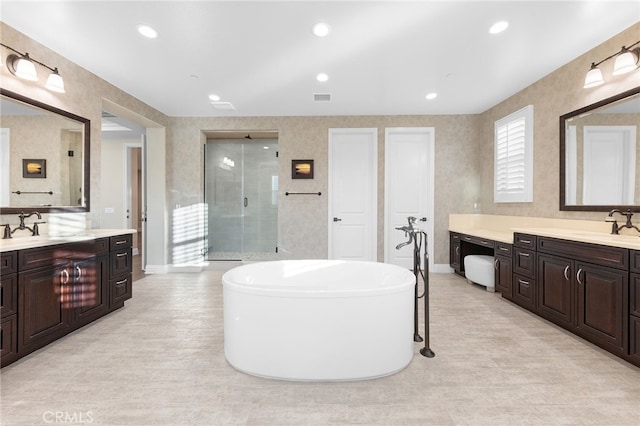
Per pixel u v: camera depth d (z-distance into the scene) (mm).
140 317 2916
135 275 4652
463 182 4758
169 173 4848
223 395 1697
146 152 4738
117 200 6223
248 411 1564
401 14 2275
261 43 2672
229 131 4984
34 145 2629
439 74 3312
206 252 5172
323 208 4789
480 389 1755
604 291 2146
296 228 4805
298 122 4785
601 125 2725
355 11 2240
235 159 5645
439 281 4246
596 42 2688
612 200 2637
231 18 2318
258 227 5645
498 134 4191
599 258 2184
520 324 2723
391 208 4844
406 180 4828
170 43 2668
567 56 2936
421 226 4820
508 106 4047
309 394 1710
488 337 2453
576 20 2355
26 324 2080
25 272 2070
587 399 1660
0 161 2383
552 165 3307
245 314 1907
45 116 2725
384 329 1870
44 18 2301
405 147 4828
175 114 4734
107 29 2455
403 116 4742
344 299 1811
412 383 1816
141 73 3266
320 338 1816
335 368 1821
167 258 4844
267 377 1866
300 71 3227
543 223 3424
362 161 4828
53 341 2367
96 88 3303
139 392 1719
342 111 4590
